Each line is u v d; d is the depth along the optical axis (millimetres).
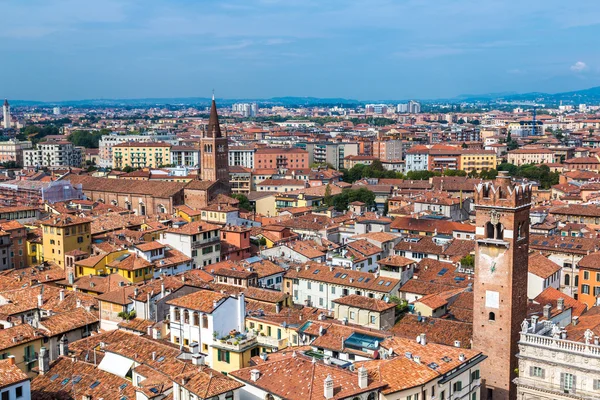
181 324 125438
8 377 98938
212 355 121188
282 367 100938
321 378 96625
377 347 113062
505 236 129125
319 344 117688
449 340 134625
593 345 106812
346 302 142875
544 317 133125
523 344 113375
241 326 127312
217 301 123125
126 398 104750
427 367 103438
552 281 186000
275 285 186500
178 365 107938
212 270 186500
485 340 132125
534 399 112250
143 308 138500
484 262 131500
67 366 115688
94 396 106812
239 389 98312
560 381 109750
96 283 174625
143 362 111938
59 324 135000
